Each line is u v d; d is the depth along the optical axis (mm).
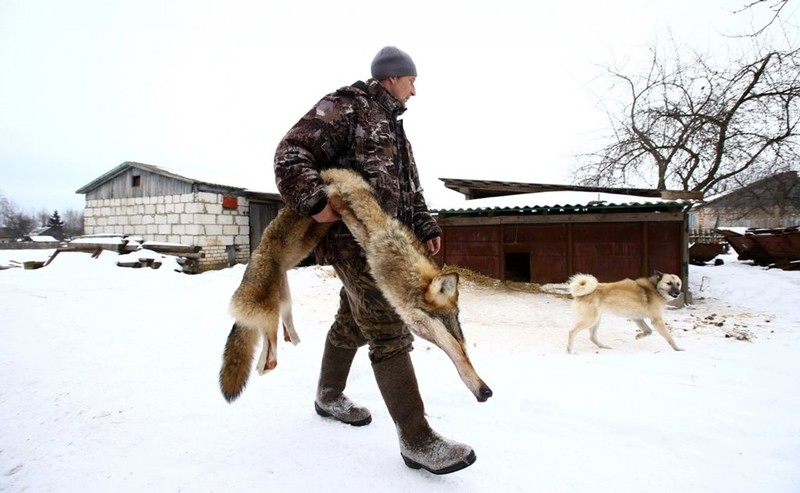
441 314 1995
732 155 15469
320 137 2244
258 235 17453
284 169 2131
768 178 16453
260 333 2473
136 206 15977
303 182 2078
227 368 2387
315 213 2088
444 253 11344
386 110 2480
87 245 13516
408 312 2049
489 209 10367
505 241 10648
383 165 2359
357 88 2439
